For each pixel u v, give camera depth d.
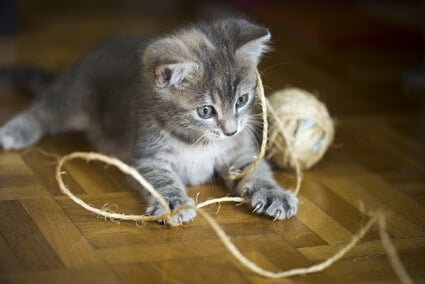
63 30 1.19
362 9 1.34
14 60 1.06
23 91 0.99
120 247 0.70
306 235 0.73
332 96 1.02
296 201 0.76
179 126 0.77
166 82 0.75
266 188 0.76
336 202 0.78
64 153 0.85
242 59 0.77
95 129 0.88
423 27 1.23
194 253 0.70
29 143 0.87
